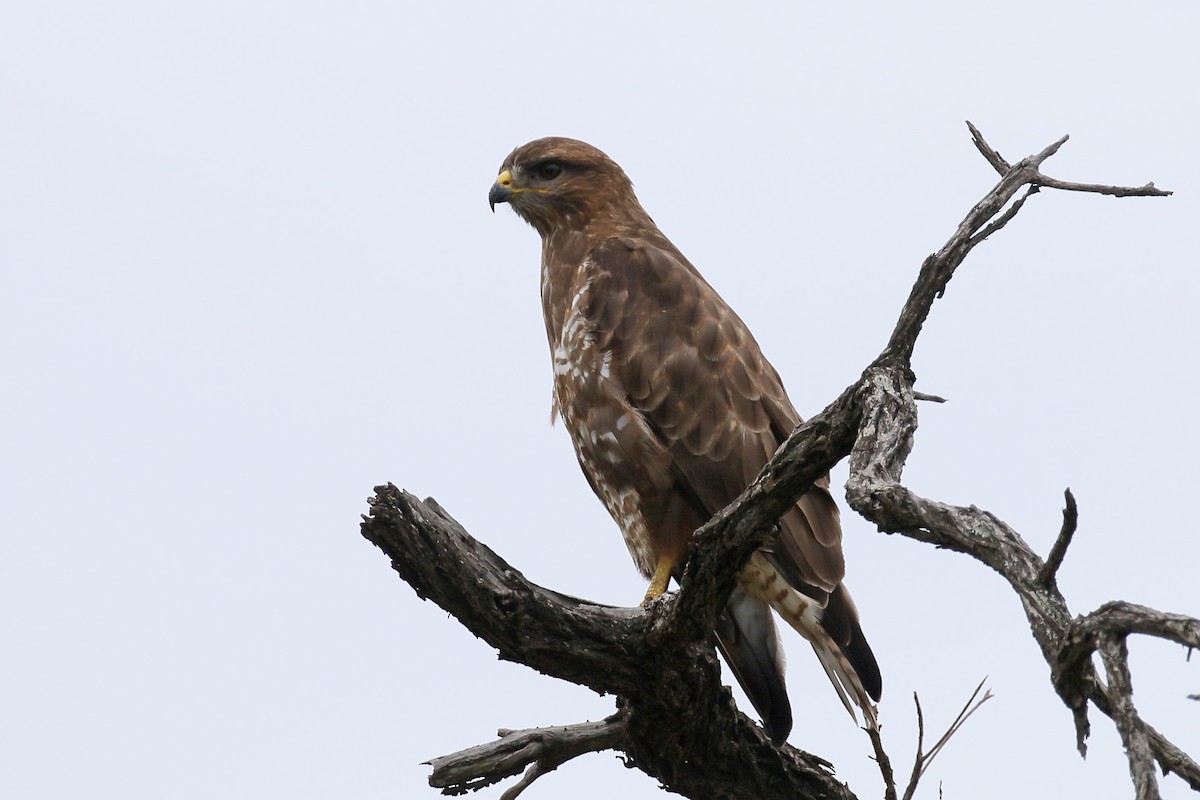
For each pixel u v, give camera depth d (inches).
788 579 487.2
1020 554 258.1
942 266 330.3
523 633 411.5
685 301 546.9
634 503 544.7
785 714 486.6
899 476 303.0
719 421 529.7
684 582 406.0
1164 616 222.2
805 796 478.0
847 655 490.3
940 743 384.5
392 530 391.5
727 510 387.5
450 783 442.9
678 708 437.7
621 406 538.9
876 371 335.0
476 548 405.4
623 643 422.3
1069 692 240.5
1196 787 268.7
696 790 473.4
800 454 361.7
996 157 344.8
